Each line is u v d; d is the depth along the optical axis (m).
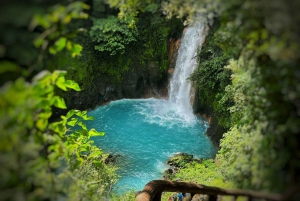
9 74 3.11
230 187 4.27
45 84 3.29
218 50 5.54
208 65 10.16
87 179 4.77
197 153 13.12
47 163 3.58
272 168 3.38
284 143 3.29
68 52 3.68
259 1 2.79
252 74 3.59
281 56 2.68
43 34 3.02
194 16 3.75
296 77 2.87
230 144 5.35
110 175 7.12
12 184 2.68
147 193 4.38
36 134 3.23
